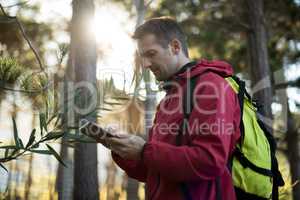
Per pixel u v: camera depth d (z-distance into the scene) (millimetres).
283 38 9461
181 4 8297
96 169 3207
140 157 1712
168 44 1845
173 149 1658
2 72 1971
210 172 1634
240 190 1784
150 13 8242
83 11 3176
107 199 8711
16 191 7430
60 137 1882
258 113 1973
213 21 7645
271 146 1914
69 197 4383
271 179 1835
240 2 7574
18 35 6336
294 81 8820
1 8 2588
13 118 1840
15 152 1876
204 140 1653
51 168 8070
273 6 8883
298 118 8812
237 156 1771
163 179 1771
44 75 2021
